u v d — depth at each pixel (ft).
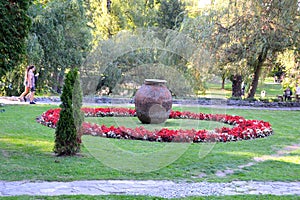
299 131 34.04
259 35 54.95
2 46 21.58
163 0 85.40
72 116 21.38
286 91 62.18
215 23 56.39
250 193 16.11
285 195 15.92
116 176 17.93
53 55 59.06
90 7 74.28
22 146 23.29
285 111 50.78
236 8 55.88
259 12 55.26
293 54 56.95
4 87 53.47
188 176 18.63
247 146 26.37
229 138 28.35
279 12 54.85
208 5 58.29
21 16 22.16
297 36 54.44
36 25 56.75
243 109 51.34
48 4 60.75
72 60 61.26
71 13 61.77
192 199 15.03
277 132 33.04
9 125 30.68
